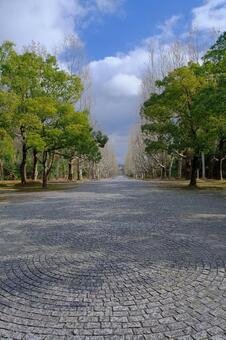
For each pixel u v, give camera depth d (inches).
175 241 216.5
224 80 527.2
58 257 183.0
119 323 105.7
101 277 148.8
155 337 97.0
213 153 967.6
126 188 839.7
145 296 126.6
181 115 756.0
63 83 870.4
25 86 765.3
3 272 157.9
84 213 355.3
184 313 111.8
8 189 814.5
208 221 294.7
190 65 784.9
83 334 99.3
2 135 743.1
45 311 114.9
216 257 177.2
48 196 596.4
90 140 1005.8
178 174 1537.9
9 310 116.2
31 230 261.6
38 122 745.6
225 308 114.8
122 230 256.8
